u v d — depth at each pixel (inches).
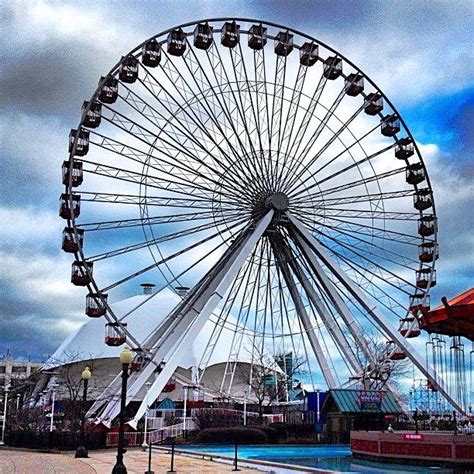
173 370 2127.2
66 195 2108.8
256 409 3090.6
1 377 6840.6
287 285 2455.7
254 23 2314.2
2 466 1257.4
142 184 2165.4
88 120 2145.7
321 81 2400.3
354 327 2389.3
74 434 1907.0
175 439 2064.5
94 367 3700.8
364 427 2281.0
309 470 1135.6
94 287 2111.2
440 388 2317.9
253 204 2345.0
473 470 1200.8
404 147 2468.0
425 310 1146.0
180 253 2208.4
